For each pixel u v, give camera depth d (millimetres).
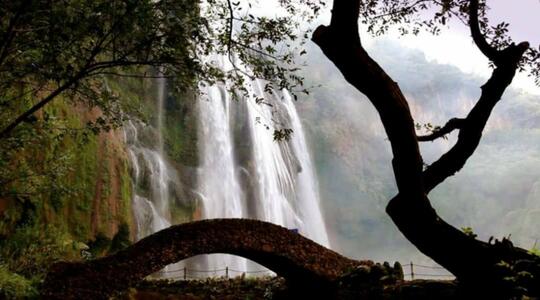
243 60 7777
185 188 29938
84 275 8625
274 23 7637
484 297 5508
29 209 14227
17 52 7340
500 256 5656
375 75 5262
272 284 10680
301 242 9211
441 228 5492
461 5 7035
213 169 32219
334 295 8633
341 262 9219
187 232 9023
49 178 11109
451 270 5621
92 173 18781
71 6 6414
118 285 8688
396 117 5297
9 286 8070
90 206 18375
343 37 5254
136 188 26750
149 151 28719
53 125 10594
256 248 9078
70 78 6910
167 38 6855
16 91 9250
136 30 6727
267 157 36344
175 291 11055
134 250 8875
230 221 9172
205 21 7012
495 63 5805
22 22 6512
